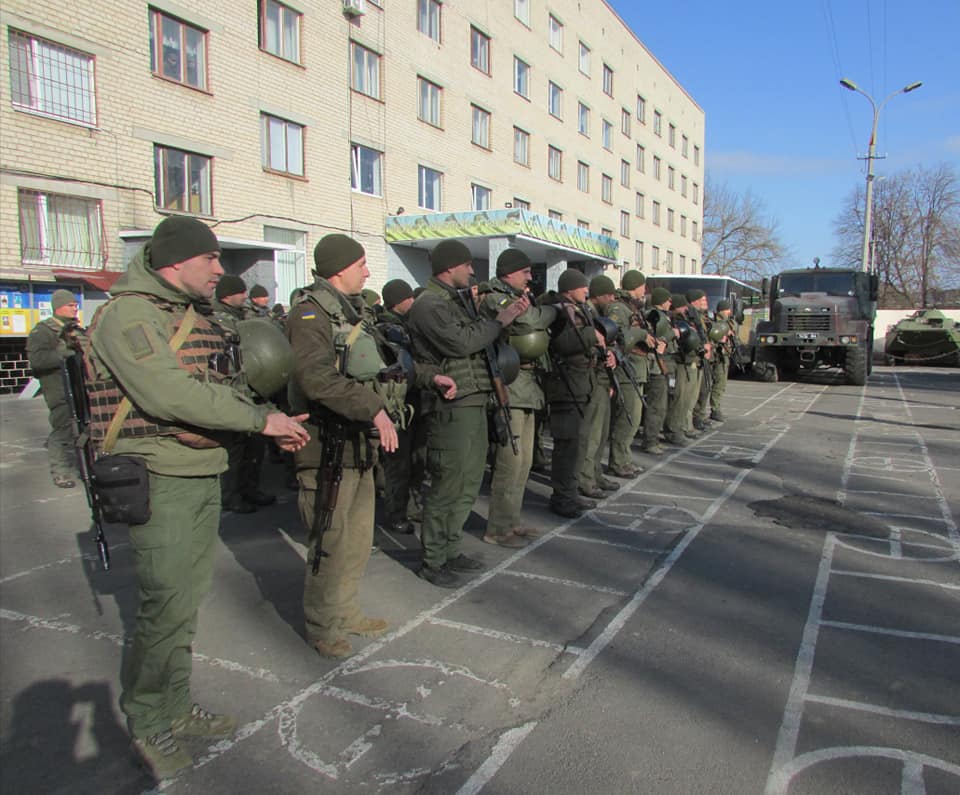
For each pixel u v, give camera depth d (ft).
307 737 8.95
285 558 15.66
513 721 9.27
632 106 122.01
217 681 10.31
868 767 8.30
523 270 15.30
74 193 41.81
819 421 35.63
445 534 13.97
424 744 8.80
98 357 7.77
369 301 21.36
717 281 63.36
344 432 10.39
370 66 65.41
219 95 50.55
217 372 8.22
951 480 22.70
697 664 10.76
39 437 31.27
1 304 38.86
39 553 16.06
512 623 12.21
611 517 18.61
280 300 57.16
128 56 44.32
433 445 13.75
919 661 10.87
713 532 17.33
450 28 75.41
